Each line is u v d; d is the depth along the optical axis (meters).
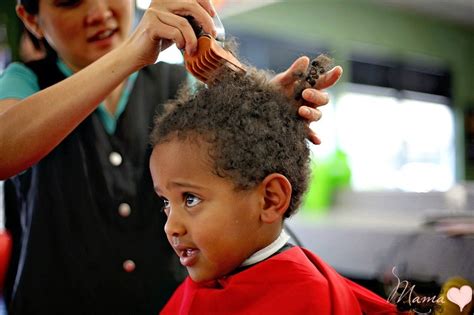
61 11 0.89
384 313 0.77
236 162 0.66
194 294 0.72
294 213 0.75
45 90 0.74
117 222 0.96
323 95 0.76
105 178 0.96
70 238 0.95
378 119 5.08
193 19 0.72
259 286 0.69
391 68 5.20
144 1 1.16
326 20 4.61
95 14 0.88
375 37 5.01
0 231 1.57
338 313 0.68
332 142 4.61
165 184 0.69
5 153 0.72
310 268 0.71
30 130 0.72
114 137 0.98
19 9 0.97
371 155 4.99
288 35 4.34
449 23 5.68
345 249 1.70
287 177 0.71
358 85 4.91
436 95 5.64
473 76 5.96
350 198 2.58
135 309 0.97
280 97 0.74
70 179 0.95
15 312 0.94
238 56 0.80
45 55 0.99
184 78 1.07
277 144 0.69
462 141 5.84
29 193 0.96
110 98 0.99
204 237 0.67
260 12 4.15
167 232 0.70
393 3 4.89
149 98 1.02
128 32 0.95
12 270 1.05
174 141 0.69
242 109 0.69
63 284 0.95
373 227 1.62
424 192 2.14
